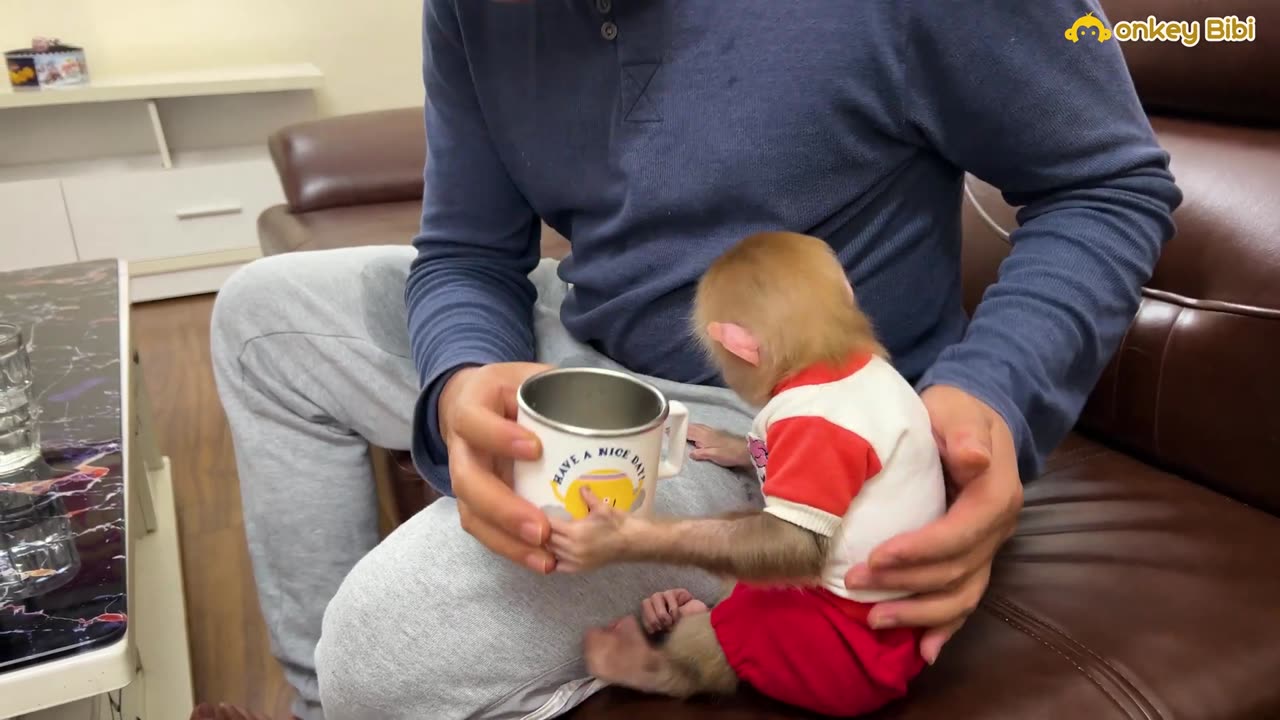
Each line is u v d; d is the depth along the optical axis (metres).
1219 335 0.92
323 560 1.07
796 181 0.82
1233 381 0.90
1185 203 0.99
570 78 0.90
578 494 0.63
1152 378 0.97
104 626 0.69
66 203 2.65
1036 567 0.82
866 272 0.86
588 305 1.00
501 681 0.74
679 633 0.74
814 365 0.68
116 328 1.25
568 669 0.75
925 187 0.87
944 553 0.62
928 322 0.90
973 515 0.63
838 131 0.80
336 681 0.76
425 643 0.73
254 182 2.85
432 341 0.90
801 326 0.68
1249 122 1.03
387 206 2.03
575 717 0.75
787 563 0.63
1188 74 1.05
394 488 1.28
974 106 0.78
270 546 1.08
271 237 1.96
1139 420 0.99
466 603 0.73
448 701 0.74
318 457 1.07
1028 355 0.73
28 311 1.31
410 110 2.23
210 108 3.06
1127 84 0.78
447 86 0.99
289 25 3.16
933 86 0.79
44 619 0.70
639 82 0.84
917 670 0.68
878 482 0.65
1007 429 0.69
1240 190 0.96
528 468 0.64
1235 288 0.92
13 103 2.51
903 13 0.76
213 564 1.54
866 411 0.65
